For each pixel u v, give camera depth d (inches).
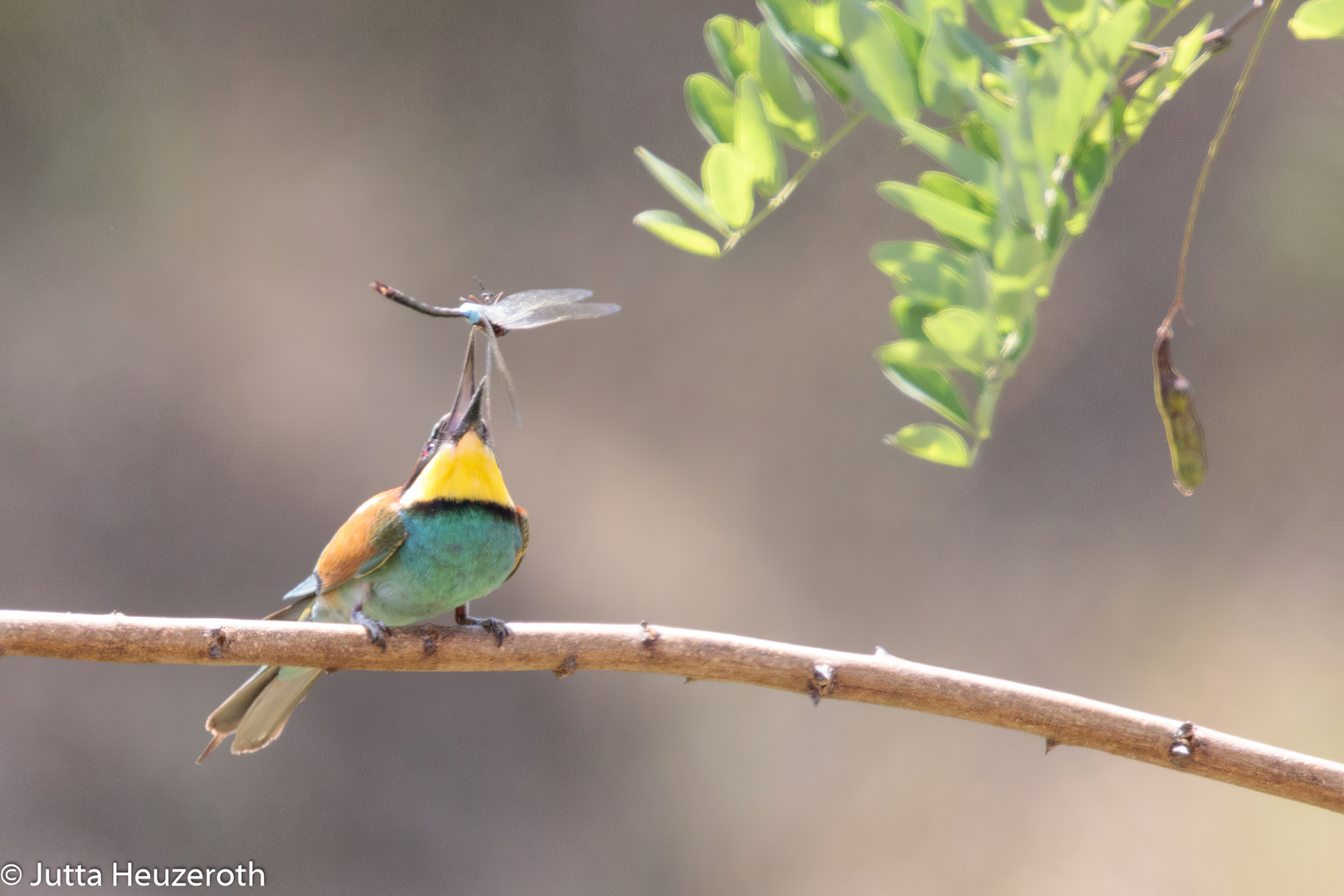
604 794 572.1
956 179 143.1
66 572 550.3
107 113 572.7
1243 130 589.9
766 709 577.6
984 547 596.1
